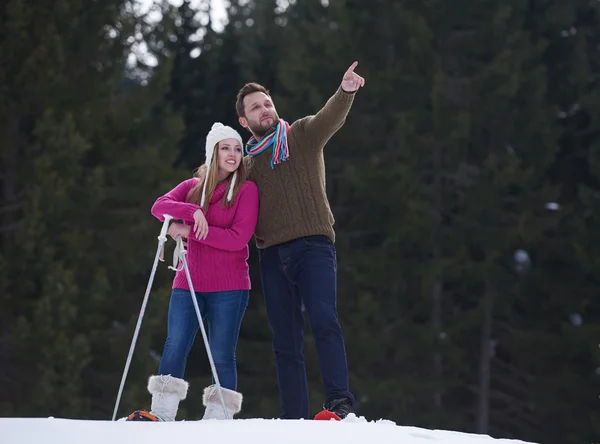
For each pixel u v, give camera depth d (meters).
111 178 43.34
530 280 48.97
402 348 46.91
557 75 52.38
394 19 50.09
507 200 49.41
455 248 48.59
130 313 43.41
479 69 49.97
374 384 45.59
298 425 8.69
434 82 47.78
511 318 49.44
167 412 10.99
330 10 51.00
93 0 42.44
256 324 53.31
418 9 50.22
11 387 38.34
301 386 12.49
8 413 36.62
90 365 41.28
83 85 42.19
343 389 11.43
